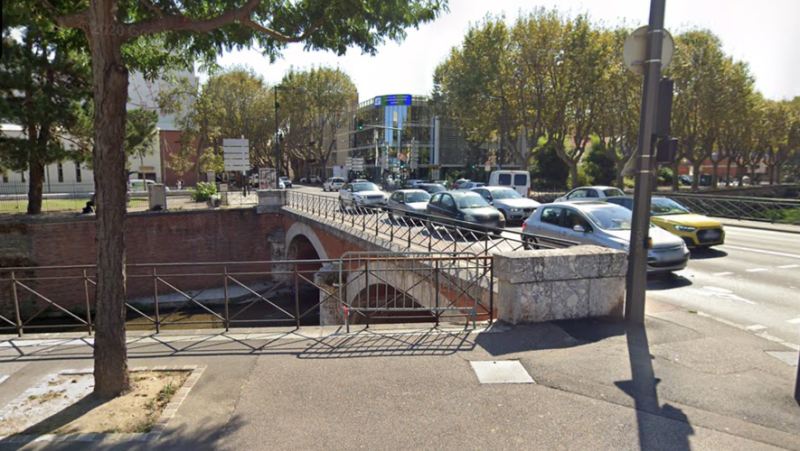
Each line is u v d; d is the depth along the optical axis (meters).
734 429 3.70
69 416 3.99
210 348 5.53
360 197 23.55
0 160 17.88
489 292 7.01
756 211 22.22
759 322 6.90
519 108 34.88
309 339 5.80
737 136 44.00
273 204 24.66
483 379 4.58
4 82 15.97
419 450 3.46
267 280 24.45
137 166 48.84
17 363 5.23
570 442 3.55
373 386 4.47
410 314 12.31
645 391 4.31
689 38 33.81
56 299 19.33
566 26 30.83
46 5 4.46
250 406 4.11
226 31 6.53
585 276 6.28
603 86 32.09
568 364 4.89
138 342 5.79
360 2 5.94
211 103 42.00
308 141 66.69
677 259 9.25
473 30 33.91
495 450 3.46
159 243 22.17
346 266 14.78
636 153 5.92
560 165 47.16
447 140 66.38
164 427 3.78
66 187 40.28
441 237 10.88
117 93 4.12
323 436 3.65
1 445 3.56
